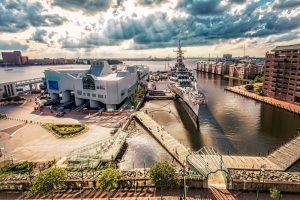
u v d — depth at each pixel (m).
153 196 42.12
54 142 71.56
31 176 47.50
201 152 65.56
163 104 134.88
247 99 145.25
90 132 80.38
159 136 77.31
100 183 40.22
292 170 52.16
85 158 58.34
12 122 92.75
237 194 42.19
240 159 58.88
